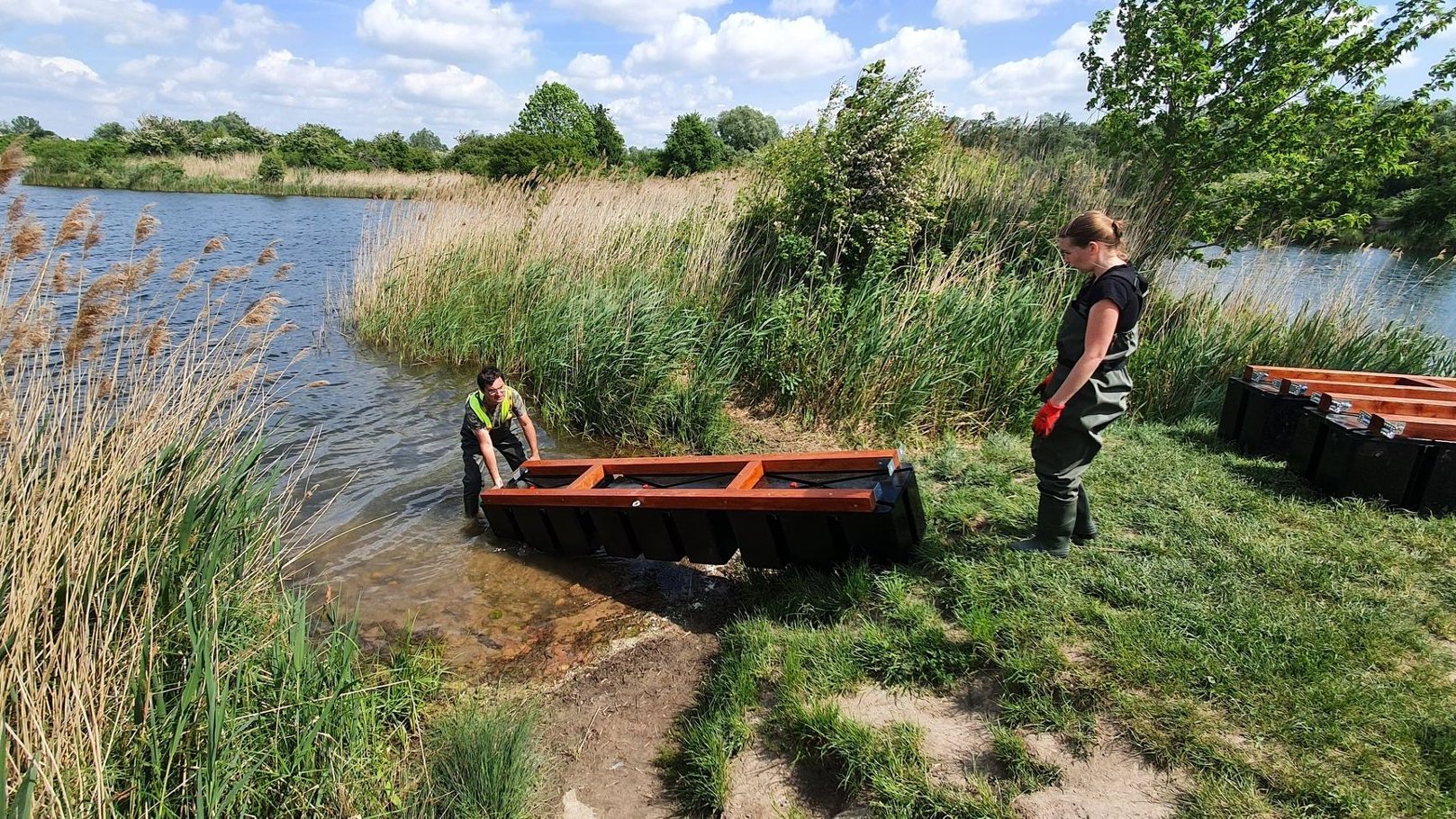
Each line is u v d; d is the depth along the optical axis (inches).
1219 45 370.6
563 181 489.4
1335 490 194.2
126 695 114.3
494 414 235.3
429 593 195.2
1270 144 361.4
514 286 422.3
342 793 122.0
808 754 128.5
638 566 208.1
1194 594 149.6
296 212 1180.5
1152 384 287.3
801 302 322.0
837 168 339.3
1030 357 284.4
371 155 1955.0
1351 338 297.9
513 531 217.9
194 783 112.5
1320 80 356.2
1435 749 109.8
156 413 149.3
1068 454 154.4
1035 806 110.8
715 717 139.3
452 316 423.5
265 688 131.9
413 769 135.3
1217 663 128.7
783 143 389.1
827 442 285.6
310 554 211.9
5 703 105.5
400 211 512.4
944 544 178.1
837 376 300.5
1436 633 138.1
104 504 128.0
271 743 122.7
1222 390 288.4
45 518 119.5
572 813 128.0
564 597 194.1
